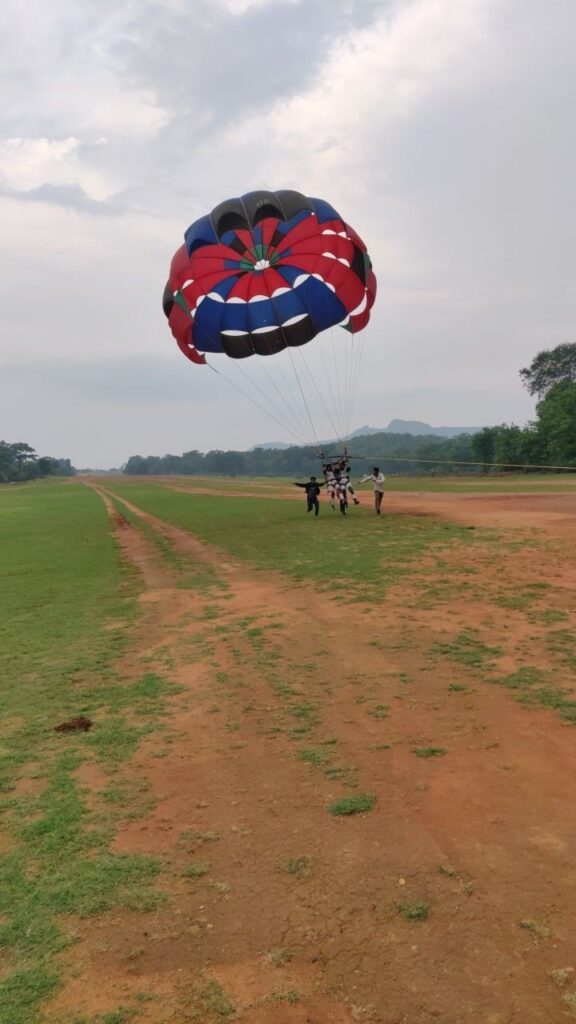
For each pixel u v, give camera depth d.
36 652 9.62
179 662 8.67
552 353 107.75
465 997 2.96
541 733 5.73
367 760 5.43
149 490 78.12
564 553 15.04
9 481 168.00
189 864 4.12
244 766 5.49
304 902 3.69
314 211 19.91
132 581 15.52
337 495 27.12
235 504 41.50
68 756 5.90
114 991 3.14
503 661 7.73
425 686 7.08
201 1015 2.96
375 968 3.17
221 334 23.22
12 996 3.14
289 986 3.10
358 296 22.08
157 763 5.67
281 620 10.55
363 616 10.37
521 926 3.38
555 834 4.20
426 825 4.39
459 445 135.88
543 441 84.94
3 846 4.47
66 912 3.73
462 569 13.80
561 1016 2.84
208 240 19.59
